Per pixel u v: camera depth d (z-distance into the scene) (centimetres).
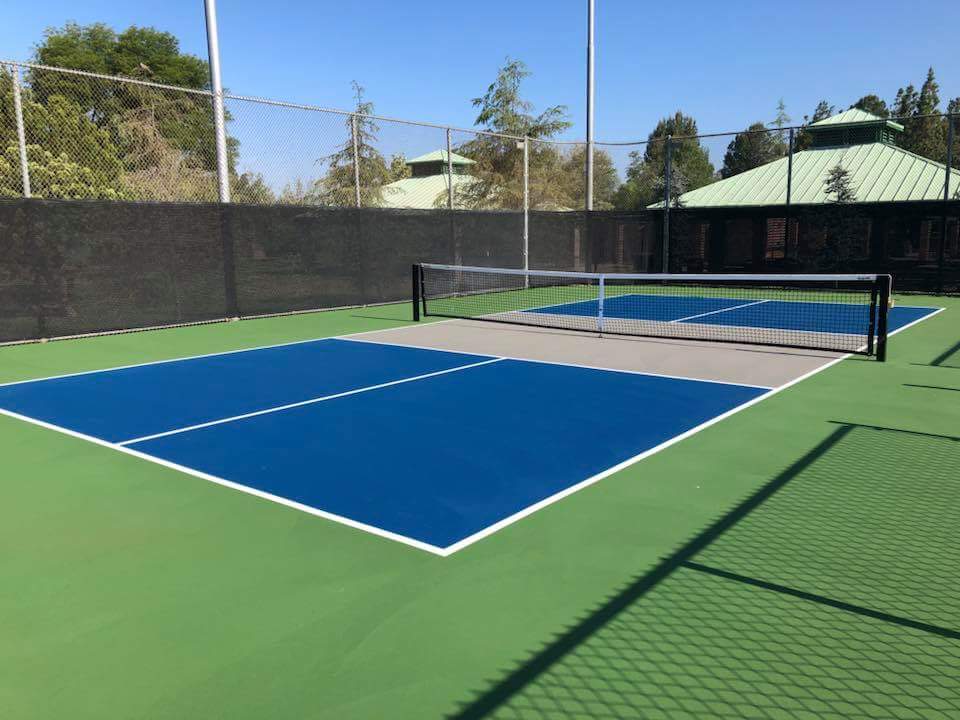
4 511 447
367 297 1588
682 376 838
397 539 400
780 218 2109
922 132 4381
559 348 1054
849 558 373
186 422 651
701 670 280
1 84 1197
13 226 1084
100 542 401
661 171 2394
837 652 291
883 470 505
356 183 1542
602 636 303
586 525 416
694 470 509
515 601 331
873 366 890
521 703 262
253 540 401
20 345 1097
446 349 1052
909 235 1867
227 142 1366
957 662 283
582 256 2098
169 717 254
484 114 2578
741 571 359
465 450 560
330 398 741
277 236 1420
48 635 308
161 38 4234
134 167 1361
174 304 1283
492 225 1834
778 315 1449
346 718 253
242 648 296
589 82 2094
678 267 2233
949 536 398
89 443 588
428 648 295
